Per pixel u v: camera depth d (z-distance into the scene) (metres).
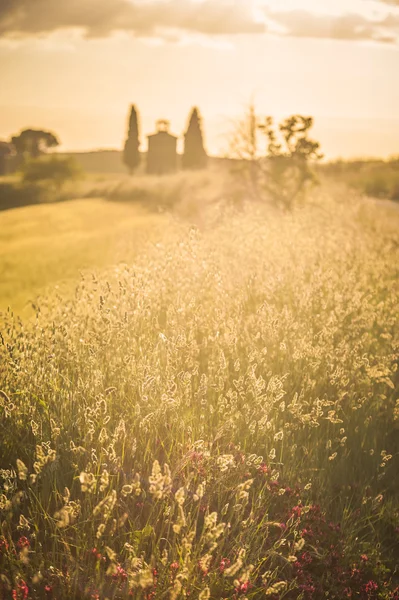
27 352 5.06
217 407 4.91
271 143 26.81
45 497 3.96
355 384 6.13
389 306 8.62
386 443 5.82
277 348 6.11
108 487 4.07
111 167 163.12
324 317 7.29
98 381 4.70
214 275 7.36
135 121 122.50
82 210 49.38
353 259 11.14
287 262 9.26
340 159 47.12
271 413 5.30
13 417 4.49
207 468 4.29
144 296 6.29
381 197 40.19
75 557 3.64
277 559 4.08
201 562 3.41
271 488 4.50
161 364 5.41
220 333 6.47
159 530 4.00
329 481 5.02
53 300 6.87
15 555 3.49
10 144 151.00
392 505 5.02
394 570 4.30
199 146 99.00
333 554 4.24
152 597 3.42
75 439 4.33
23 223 43.41
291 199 24.95
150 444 4.56
